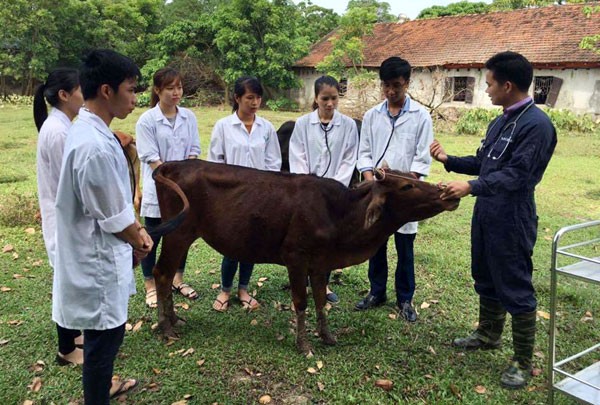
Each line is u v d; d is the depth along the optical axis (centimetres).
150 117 444
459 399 334
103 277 265
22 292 482
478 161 382
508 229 338
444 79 2178
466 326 433
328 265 381
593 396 290
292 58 2667
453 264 567
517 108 336
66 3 2794
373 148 442
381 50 2544
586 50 1862
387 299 484
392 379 354
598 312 461
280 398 334
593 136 1602
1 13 2562
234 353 385
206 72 2734
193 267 559
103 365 278
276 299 484
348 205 368
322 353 388
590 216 760
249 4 2555
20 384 343
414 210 345
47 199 341
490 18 2406
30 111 2191
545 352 393
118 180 254
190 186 384
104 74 254
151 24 3222
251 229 376
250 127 451
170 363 371
